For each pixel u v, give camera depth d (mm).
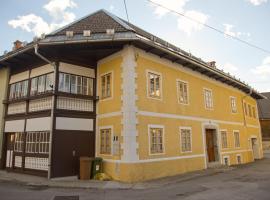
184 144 15289
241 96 24750
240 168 18062
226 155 19781
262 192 9430
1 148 15266
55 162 11938
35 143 13180
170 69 15211
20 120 14352
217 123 19266
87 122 13562
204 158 16750
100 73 14250
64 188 10312
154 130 13328
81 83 13727
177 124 14969
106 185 10773
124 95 12430
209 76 19234
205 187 10516
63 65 13039
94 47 12898
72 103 13102
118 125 12516
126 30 12289
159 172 12977
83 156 13039
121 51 13047
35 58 14023
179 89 15695
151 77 13758
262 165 20234
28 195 9000
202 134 17125
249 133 25156
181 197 8625
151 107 13352
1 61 15047
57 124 12273
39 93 13586
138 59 13062
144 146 12500
